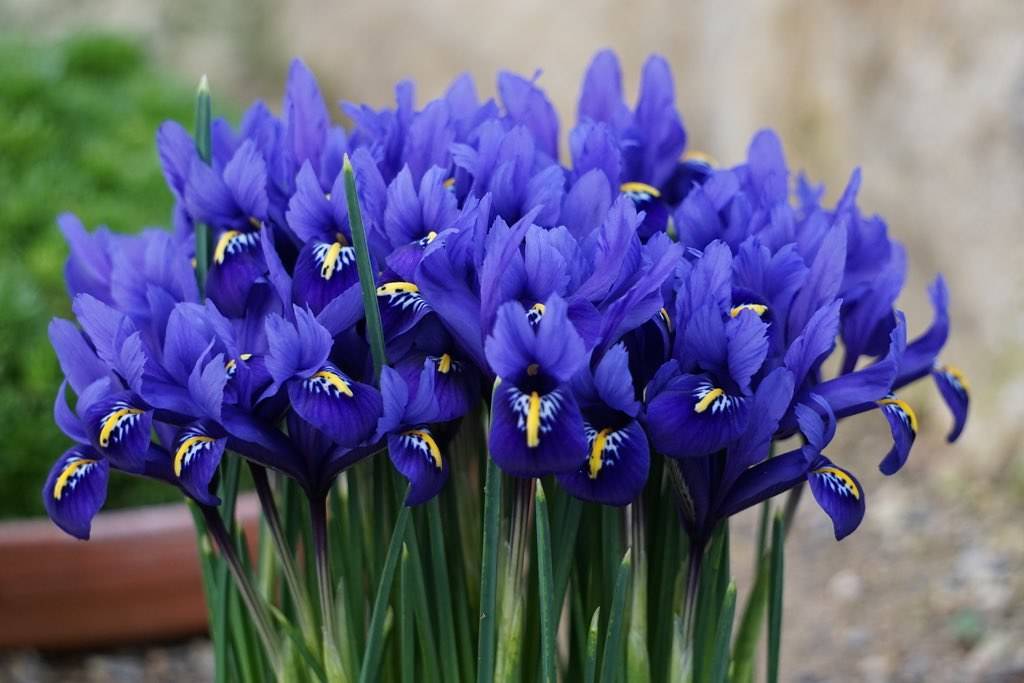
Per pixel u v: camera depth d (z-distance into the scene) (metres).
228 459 0.79
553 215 0.75
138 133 1.69
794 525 1.71
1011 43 1.73
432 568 0.78
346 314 0.75
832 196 2.02
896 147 1.88
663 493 0.78
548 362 0.72
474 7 3.09
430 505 0.77
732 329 0.73
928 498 1.72
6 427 1.26
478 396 0.75
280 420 0.76
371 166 0.76
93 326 0.75
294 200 0.76
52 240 1.40
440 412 0.74
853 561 1.60
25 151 1.55
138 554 1.22
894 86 1.88
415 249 0.74
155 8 3.96
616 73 0.82
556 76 2.80
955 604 1.46
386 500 0.78
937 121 1.82
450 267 0.74
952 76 1.80
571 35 2.76
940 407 1.84
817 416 0.74
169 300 0.77
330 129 0.80
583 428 0.72
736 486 0.75
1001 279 1.74
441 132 0.78
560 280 0.73
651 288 0.73
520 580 0.75
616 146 0.79
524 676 0.78
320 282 0.75
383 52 3.48
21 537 1.19
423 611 0.77
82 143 1.65
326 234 0.76
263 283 0.77
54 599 1.22
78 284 0.80
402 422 0.74
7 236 1.42
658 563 0.78
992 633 1.39
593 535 0.78
